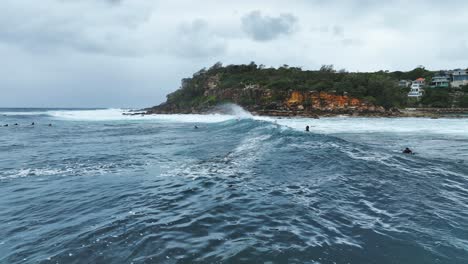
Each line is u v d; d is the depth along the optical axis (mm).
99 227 5488
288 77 79625
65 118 59688
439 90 82125
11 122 47281
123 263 4152
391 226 5402
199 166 11078
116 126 38156
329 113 58844
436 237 4977
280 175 9164
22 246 4887
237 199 6965
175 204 6727
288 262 4141
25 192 8266
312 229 5254
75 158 13961
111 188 8391
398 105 69438
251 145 15539
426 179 8516
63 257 4414
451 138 22766
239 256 4297
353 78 69188
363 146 14328
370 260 4242
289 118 52031
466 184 8125
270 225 5434
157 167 11297
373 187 7746
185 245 4656
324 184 8039
